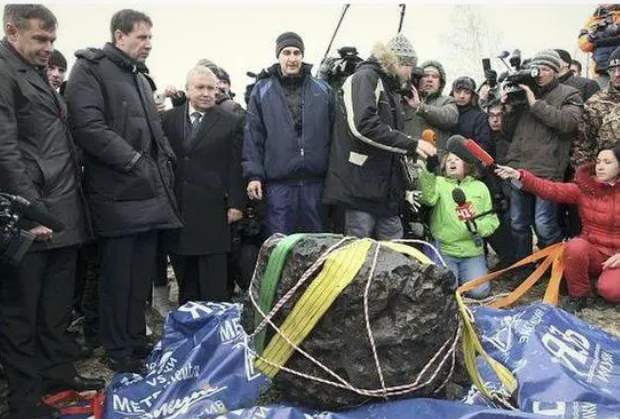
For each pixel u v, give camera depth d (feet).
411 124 14.46
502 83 13.74
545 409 6.93
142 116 9.17
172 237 11.10
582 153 13.07
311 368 6.88
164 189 9.43
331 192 10.90
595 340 8.77
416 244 12.86
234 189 11.13
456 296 7.17
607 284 11.73
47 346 8.65
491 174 13.56
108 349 9.34
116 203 8.91
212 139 10.91
